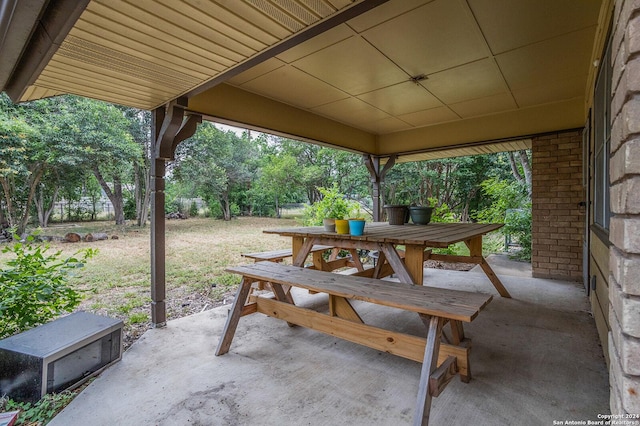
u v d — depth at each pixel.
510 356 2.27
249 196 16.27
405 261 2.50
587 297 3.59
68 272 2.61
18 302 2.28
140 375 2.07
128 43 1.74
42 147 8.11
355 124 5.17
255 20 1.58
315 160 12.95
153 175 2.89
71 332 2.09
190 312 3.52
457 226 3.38
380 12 2.16
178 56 1.90
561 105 4.14
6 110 7.67
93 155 8.92
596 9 2.16
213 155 13.09
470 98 3.96
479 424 1.58
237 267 2.66
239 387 1.93
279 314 2.41
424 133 5.34
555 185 4.32
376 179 5.96
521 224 6.50
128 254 7.08
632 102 0.73
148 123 11.65
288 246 8.56
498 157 9.88
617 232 0.84
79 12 1.40
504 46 2.65
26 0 1.29
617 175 0.84
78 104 8.70
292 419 1.64
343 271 5.34
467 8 2.13
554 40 2.56
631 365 0.73
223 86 3.35
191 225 13.38
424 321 2.11
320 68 3.04
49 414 1.69
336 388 1.92
